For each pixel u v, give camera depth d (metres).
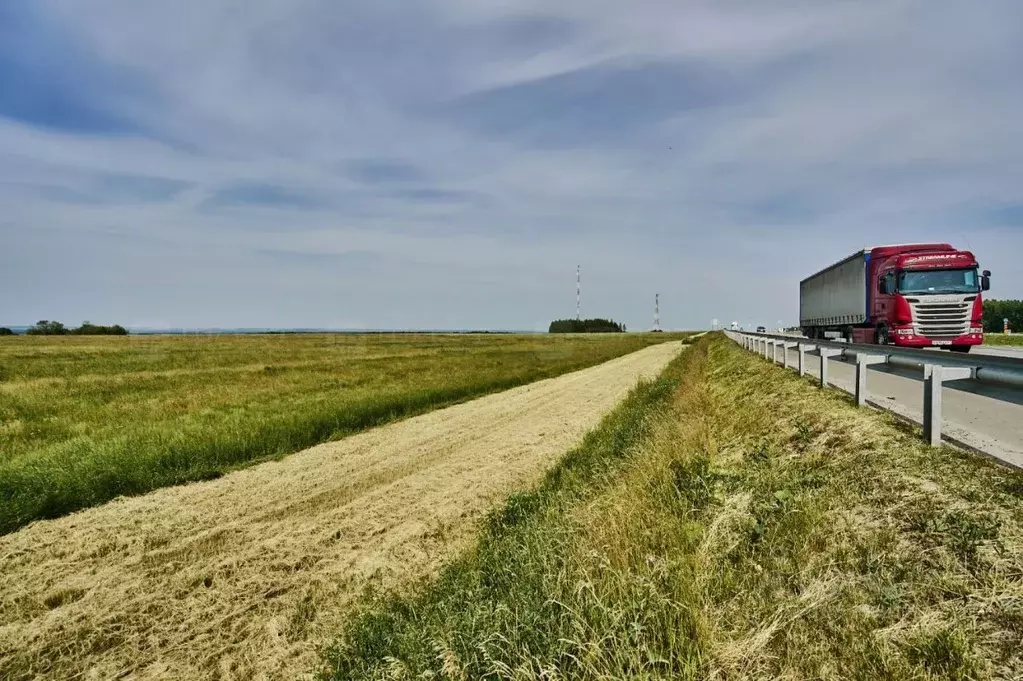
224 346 47.69
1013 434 6.70
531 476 9.31
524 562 5.12
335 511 7.76
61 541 6.77
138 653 4.56
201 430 11.83
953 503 4.44
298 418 13.06
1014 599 3.23
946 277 20.34
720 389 18.00
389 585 5.57
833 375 14.74
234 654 4.52
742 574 4.20
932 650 3.02
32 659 4.49
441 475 9.50
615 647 3.38
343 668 4.14
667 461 7.50
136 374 24.72
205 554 6.38
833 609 3.51
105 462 9.24
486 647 3.66
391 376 24.70
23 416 14.74
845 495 5.19
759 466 7.04
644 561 4.51
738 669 3.20
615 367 33.06
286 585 5.64
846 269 27.14
